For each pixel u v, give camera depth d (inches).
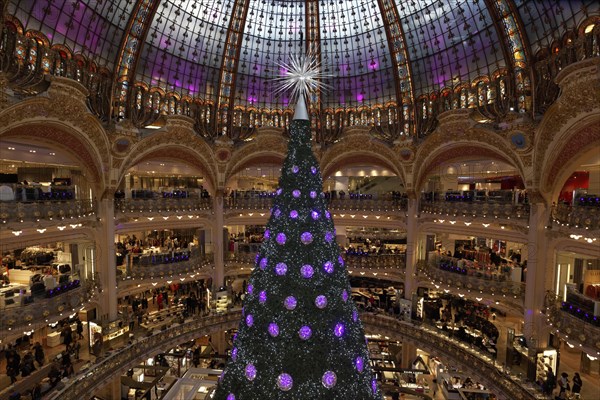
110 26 814.5
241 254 1111.6
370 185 1501.0
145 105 942.4
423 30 941.2
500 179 1099.9
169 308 1005.8
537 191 734.5
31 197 650.2
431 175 1110.4
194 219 1044.5
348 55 1083.9
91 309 872.9
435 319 945.5
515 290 769.6
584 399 620.7
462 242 1263.5
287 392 213.3
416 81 1014.4
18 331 591.5
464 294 858.8
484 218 832.3
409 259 1022.4
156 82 964.0
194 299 980.6
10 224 588.4
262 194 1147.9
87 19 761.6
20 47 651.5
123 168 880.9
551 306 670.5
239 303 1068.5
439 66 956.6
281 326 219.9
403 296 1060.5
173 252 992.2
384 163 1104.2
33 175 941.8
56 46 719.1
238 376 225.5
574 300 625.9
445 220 927.7
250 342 225.9
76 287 735.1
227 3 973.8
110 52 844.0
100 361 706.8
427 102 1006.4
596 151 658.2
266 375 216.2
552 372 621.6
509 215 787.4
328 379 214.2
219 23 995.3
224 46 1027.9
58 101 685.9
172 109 1007.0
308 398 211.9
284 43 1082.7
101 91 842.8
